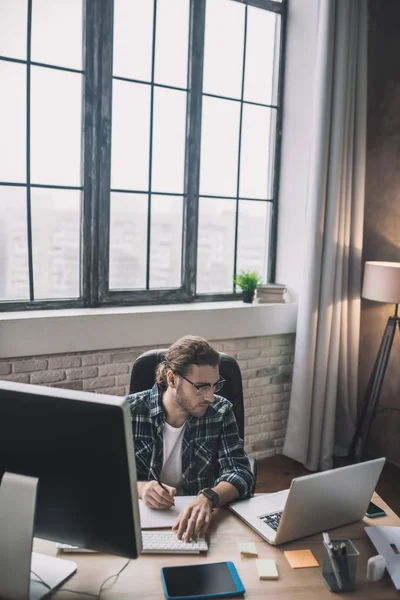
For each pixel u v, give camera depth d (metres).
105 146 3.28
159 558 1.47
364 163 3.76
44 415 1.23
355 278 3.84
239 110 3.84
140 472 1.96
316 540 1.58
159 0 3.38
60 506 1.28
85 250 3.29
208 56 3.65
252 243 4.04
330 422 3.81
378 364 3.67
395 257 3.77
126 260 3.48
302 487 1.46
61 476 1.25
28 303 3.14
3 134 3.00
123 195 3.42
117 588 1.34
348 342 3.92
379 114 3.81
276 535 1.53
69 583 1.35
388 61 3.73
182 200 3.66
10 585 1.23
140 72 3.37
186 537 1.53
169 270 3.67
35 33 3.02
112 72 3.26
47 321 2.97
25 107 3.04
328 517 1.61
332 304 3.74
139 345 3.28
